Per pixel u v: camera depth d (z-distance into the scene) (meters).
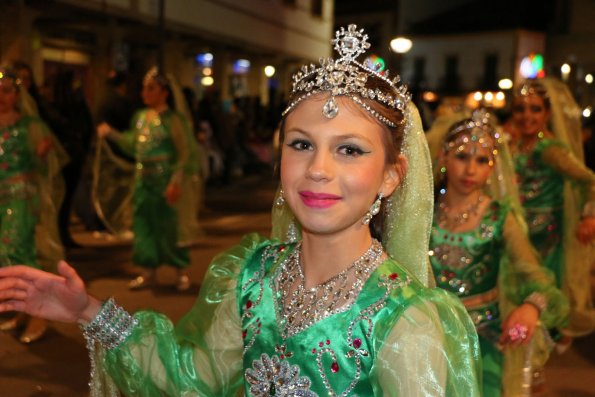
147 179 6.05
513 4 41.94
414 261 1.71
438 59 44.81
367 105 1.41
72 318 1.65
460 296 2.91
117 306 1.69
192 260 7.49
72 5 11.39
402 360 1.35
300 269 1.55
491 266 2.93
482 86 42.56
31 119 4.71
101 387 1.74
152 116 6.05
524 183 4.66
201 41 17.70
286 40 22.12
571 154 4.51
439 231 2.98
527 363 2.96
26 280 1.62
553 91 4.63
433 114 10.79
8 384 4.12
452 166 2.97
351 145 1.40
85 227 8.86
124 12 12.80
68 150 7.17
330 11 25.95
